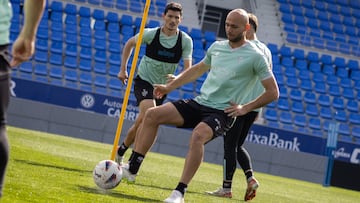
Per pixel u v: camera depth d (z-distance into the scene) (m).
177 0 28.91
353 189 18.27
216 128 7.00
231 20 7.23
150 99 9.96
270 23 29.47
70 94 20.95
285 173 19.53
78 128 18.98
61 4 26.20
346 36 29.80
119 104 21.03
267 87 7.23
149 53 10.00
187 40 10.04
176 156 19.05
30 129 18.81
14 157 9.12
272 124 24.56
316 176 19.59
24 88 20.84
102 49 25.25
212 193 9.32
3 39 4.00
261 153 19.44
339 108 26.20
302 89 26.41
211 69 7.40
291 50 28.52
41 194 6.21
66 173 8.38
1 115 3.98
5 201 5.55
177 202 6.83
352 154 21.81
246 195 9.26
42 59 24.00
